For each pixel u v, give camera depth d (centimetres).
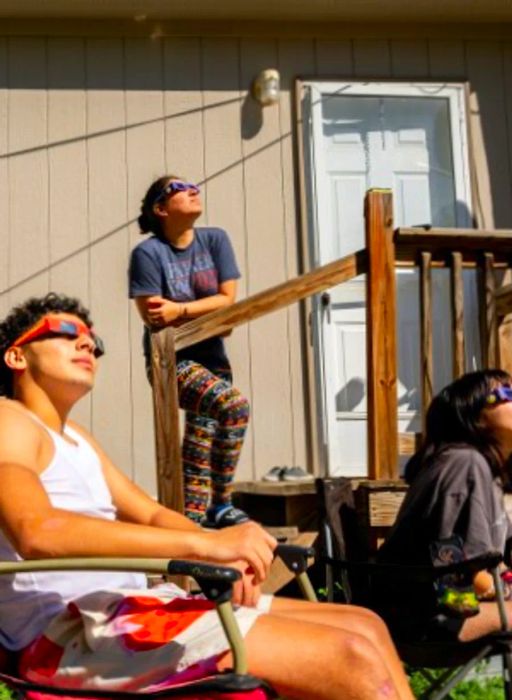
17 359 300
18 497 263
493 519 366
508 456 389
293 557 320
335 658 263
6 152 700
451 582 350
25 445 280
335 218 729
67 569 255
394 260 517
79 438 312
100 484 308
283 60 728
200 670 261
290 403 704
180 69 718
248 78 723
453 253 528
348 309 716
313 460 702
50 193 701
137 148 711
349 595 379
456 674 349
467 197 740
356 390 713
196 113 717
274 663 262
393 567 358
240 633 249
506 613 351
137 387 695
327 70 731
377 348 512
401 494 500
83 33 708
